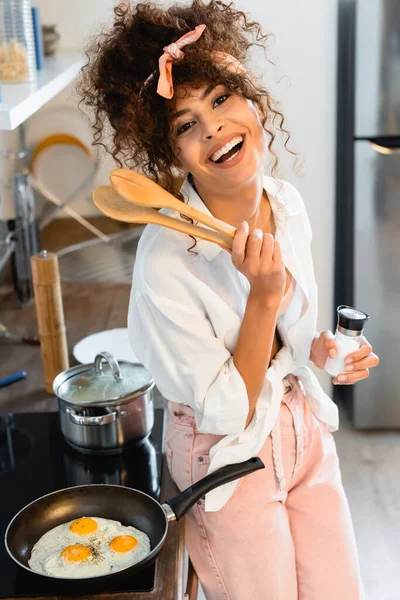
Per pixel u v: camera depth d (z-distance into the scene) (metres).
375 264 2.59
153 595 1.10
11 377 1.80
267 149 1.36
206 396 1.23
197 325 1.25
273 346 1.44
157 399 1.71
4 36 1.85
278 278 1.17
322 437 1.48
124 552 1.14
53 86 1.94
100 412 1.43
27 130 3.25
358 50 2.38
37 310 1.70
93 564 1.12
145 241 1.30
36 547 1.17
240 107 1.21
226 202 1.31
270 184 1.43
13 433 1.57
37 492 1.36
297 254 1.42
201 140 1.20
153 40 1.22
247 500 1.32
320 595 1.32
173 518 1.19
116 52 1.23
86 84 1.32
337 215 2.78
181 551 1.22
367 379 2.74
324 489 1.41
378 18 2.34
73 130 3.26
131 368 1.55
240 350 1.24
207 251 1.27
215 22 1.29
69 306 2.23
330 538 1.36
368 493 2.50
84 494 1.26
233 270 1.32
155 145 1.24
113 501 1.25
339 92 2.63
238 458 1.29
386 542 2.29
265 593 1.29
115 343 1.89
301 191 2.53
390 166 2.49
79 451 1.49
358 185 2.52
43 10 2.80
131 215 1.10
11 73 1.86
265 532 1.31
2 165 2.79
